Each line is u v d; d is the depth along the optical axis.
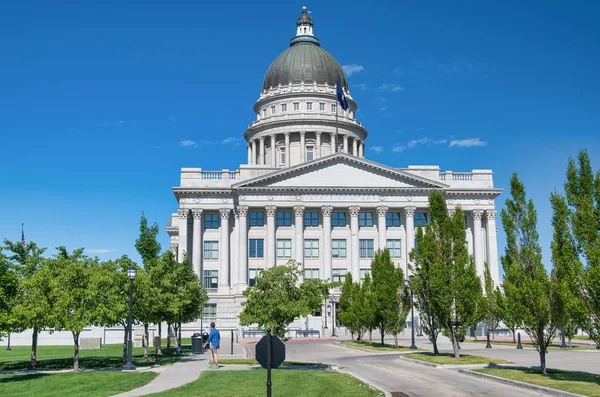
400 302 56.00
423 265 41.41
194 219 93.19
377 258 58.72
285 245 93.75
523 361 39.56
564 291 26.08
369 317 56.38
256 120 129.00
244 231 91.88
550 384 25.47
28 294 35.69
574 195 26.56
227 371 32.56
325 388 25.42
